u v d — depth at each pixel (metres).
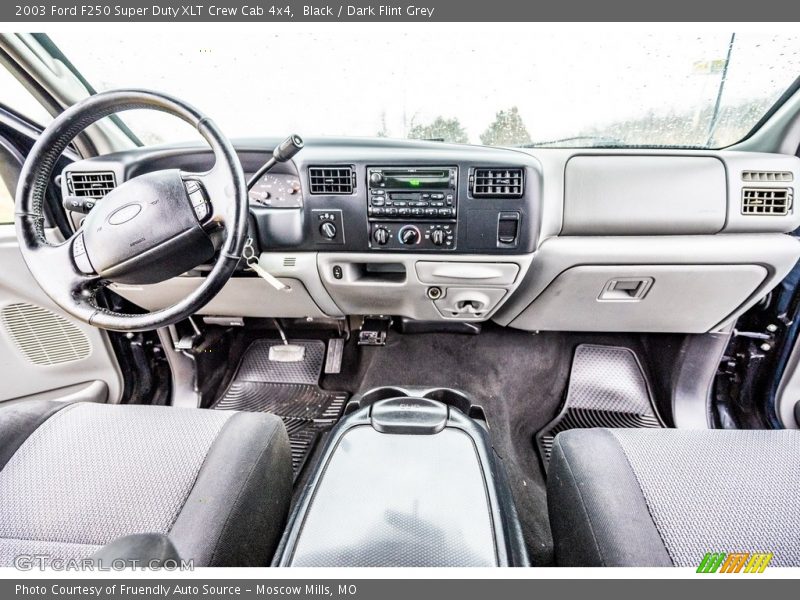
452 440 0.85
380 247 1.09
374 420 0.89
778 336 1.18
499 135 1.24
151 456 0.73
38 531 0.62
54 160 0.81
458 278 1.13
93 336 1.36
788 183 0.99
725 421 1.35
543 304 1.24
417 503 0.72
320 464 0.81
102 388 1.46
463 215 1.03
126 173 1.02
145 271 0.80
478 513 0.71
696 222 1.03
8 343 1.29
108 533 0.62
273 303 1.30
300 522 0.70
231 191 0.76
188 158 1.07
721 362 1.33
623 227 1.06
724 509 0.62
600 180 1.04
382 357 1.68
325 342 1.74
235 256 0.77
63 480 0.69
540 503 1.16
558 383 1.54
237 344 1.74
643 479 0.68
